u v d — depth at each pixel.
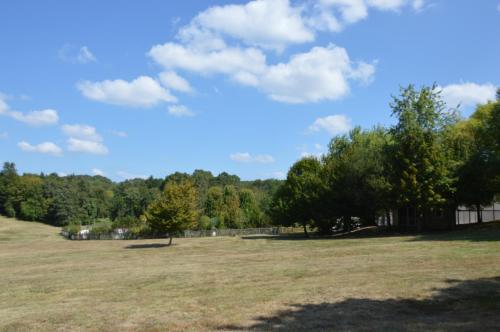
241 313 12.05
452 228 42.34
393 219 53.16
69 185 136.12
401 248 26.55
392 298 12.87
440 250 23.70
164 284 18.38
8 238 83.62
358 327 10.12
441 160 39.16
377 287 14.45
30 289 19.44
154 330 10.80
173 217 49.06
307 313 11.67
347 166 45.06
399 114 42.16
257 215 83.19
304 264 22.23
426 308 11.68
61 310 13.85
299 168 56.09
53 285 20.28
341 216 49.53
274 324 10.75
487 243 25.48
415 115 41.66
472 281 14.44
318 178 50.00
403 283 14.83
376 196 41.31
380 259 21.81
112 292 17.17
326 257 25.03
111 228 76.00
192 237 66.94
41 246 57.69
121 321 11.88
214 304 13.45
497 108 38.53
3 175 141.00
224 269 22.50
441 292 13.19
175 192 50.28
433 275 15.98
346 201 47.81
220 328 10.66
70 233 77.25
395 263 19.94
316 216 49.06
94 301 15.37
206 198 104.88
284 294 14.34
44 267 30.16
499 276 15.04
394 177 40.94
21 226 117.06
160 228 49.34
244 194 102.69
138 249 45.22
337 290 14.38
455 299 12.36
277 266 22.19
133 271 24.12
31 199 129.88
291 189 52.84
